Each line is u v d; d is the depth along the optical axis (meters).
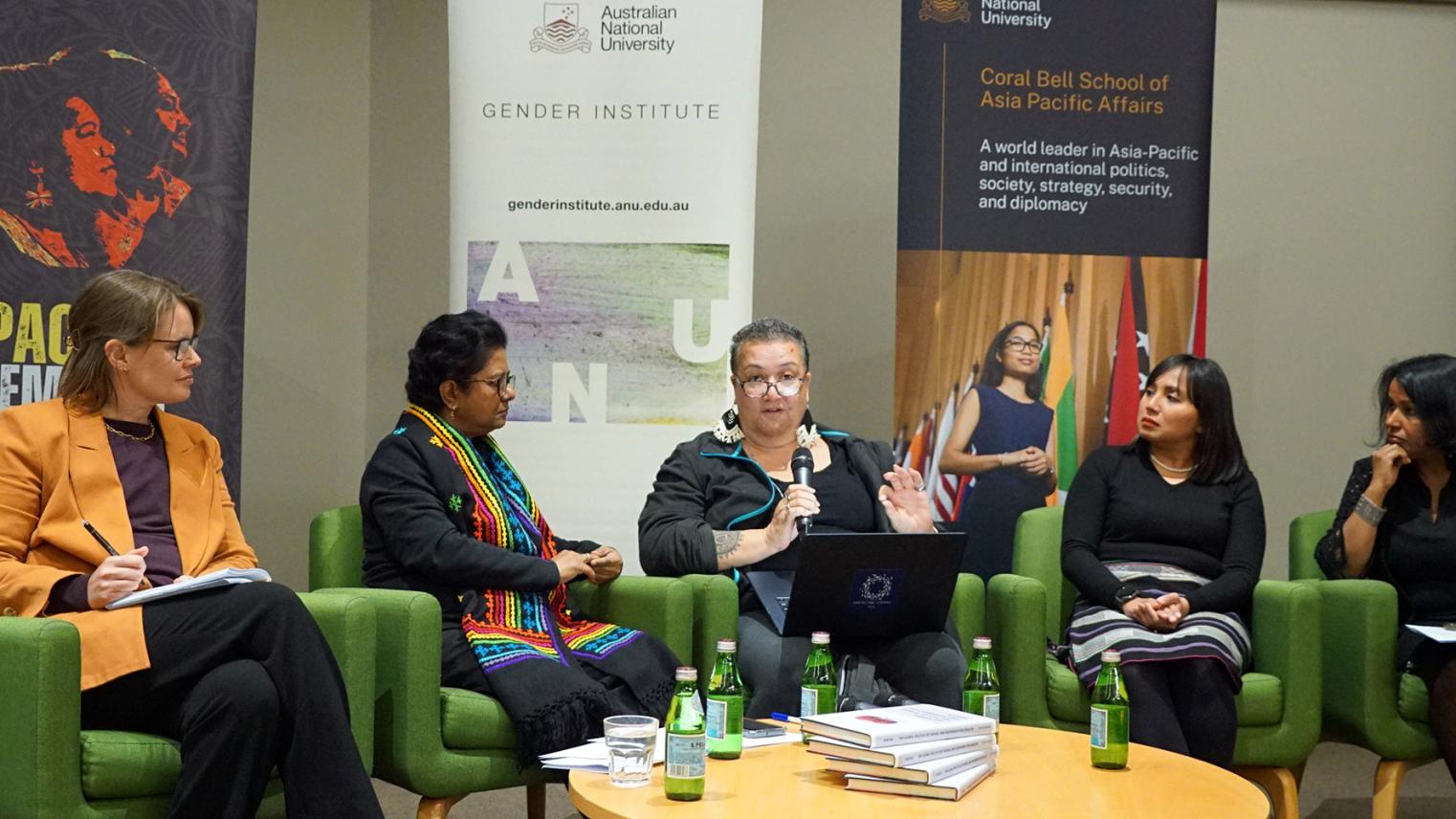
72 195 3.64
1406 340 5.54
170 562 2.75
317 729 2.48
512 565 3.18
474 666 3.06
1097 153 4.48
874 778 2.27
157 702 2.47
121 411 2.80
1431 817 4.00
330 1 5.34
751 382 3.50
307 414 5.29
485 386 3.35
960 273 4.45
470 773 2.94
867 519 3.55
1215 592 3.55
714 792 2.25
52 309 3.63
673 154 4.20
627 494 4.20
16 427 2.68
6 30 3.60
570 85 4.21
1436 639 3.31
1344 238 5.52
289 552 5.24
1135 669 3.35
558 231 4.21
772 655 3.17
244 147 3.79
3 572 2.53
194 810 2.38
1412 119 5.54
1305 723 3.45
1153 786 2.35
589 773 2.40
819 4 5.42
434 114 5.39
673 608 3.29
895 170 5.42
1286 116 5.49
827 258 5.41
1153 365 4.50
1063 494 4.48
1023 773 2.44
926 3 4.44
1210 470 3.77
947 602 3.11
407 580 3.23
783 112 5.41
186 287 3.70
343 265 5.39
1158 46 4.48
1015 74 4.46
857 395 5.41
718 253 4.20
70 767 2.31
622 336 4.20
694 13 4.20
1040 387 4.48
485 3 4.23
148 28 3.69
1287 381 5.49
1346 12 5.51
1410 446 3.67
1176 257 4.50
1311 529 4.01
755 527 3.51
